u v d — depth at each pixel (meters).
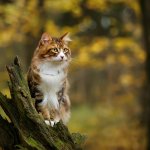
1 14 14.80
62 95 7.82
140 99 20.48
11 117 6.26
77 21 20.78
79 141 6.70
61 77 7.64
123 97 21.42
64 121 8.02
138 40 19.92
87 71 28.34
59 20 21.98
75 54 16.23
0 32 14.60
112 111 21.39
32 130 6.20
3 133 6.38
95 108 22.86
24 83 6.26
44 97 7.58
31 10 14.23
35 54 7.63
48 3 14.62
